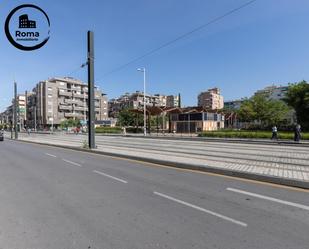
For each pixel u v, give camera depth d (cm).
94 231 498
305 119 4638
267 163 1208
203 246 431
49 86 11831
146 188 811
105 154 1770
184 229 500
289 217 550
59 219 562
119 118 9775
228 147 2144
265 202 649
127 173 1066
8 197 739
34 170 1198
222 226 511
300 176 880
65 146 2484
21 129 11650
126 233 486
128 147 2250
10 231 503
